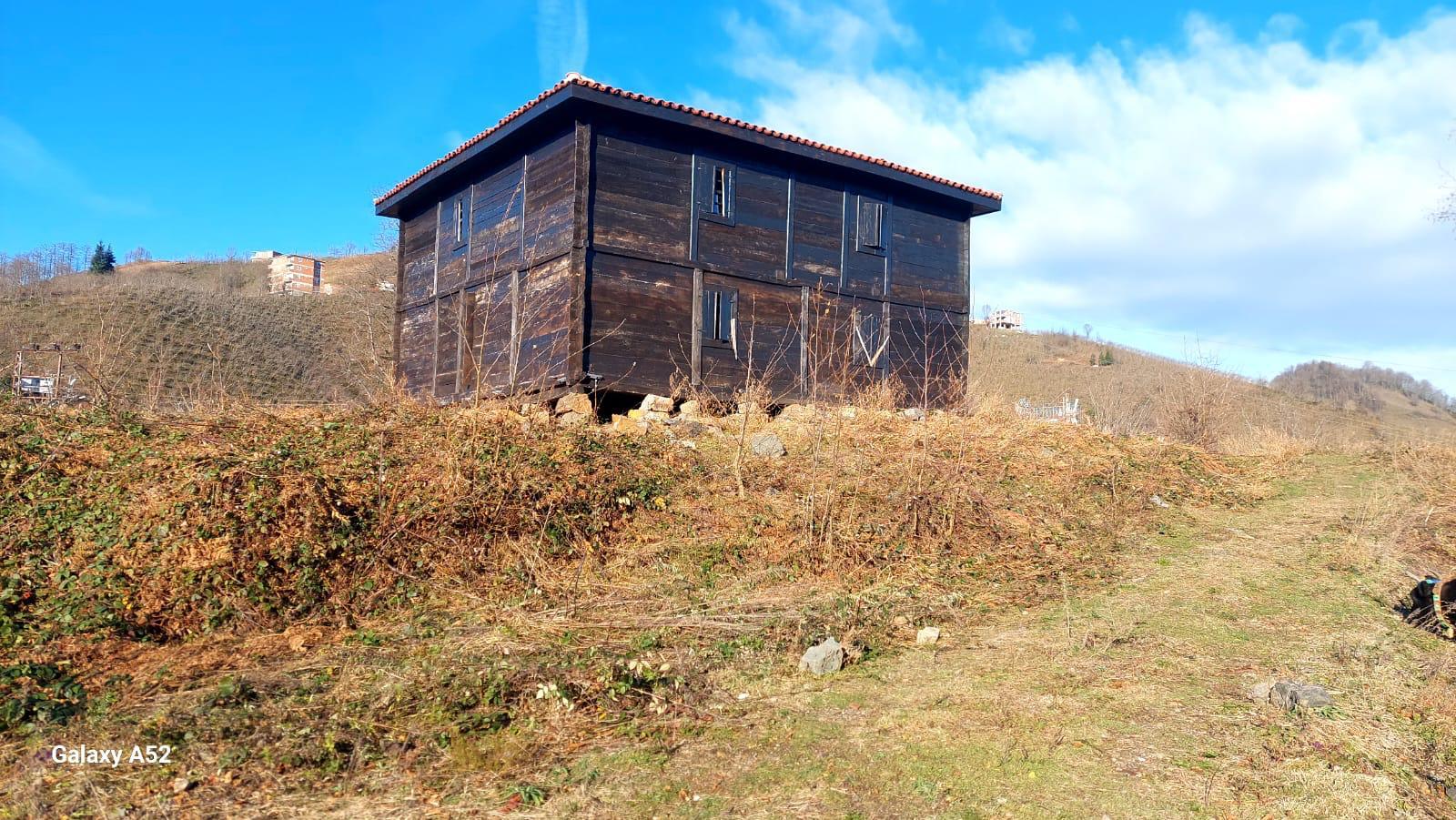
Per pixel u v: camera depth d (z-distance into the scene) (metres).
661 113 16.48
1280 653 7.69
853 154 19.03
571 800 5.10
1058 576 10.25
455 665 6.87
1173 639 8.09
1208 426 24.19
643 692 6.62
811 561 10.08
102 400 12.83
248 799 5.05
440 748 5.72
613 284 16.41
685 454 12.95
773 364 18.19
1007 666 7.35
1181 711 6.35
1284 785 5.21
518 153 18.25
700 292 17.34
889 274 20.25
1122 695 6.66
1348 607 9.15
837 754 5.68
